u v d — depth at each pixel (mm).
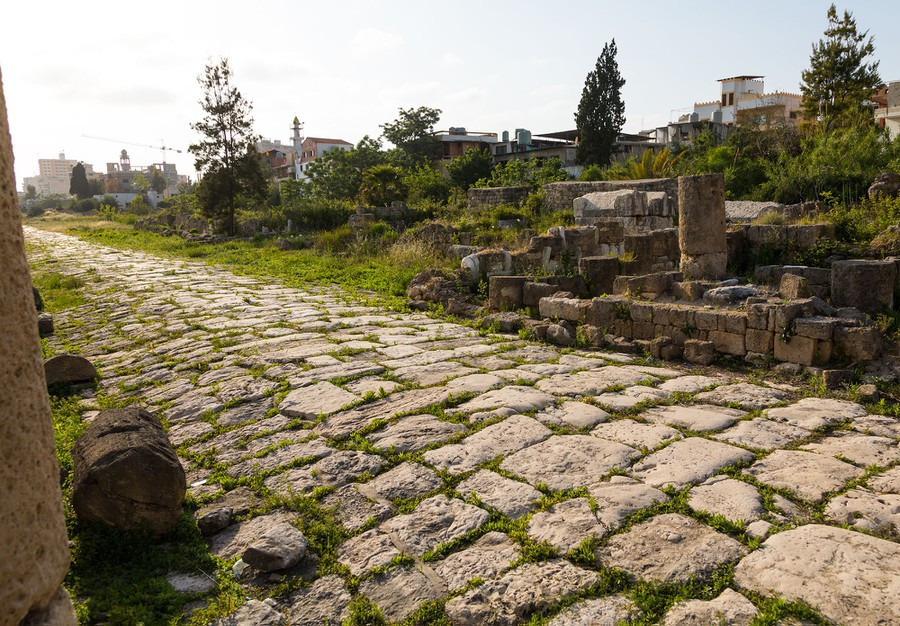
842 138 22969
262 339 9648
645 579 3486
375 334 9844
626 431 5480
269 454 5633
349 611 3549
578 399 6379
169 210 48844
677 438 5273
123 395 7781
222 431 6273
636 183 22016
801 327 7406
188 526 4504
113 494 4289
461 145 60875
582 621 3227
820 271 10320
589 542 3816
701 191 11305
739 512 4031
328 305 12828
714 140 34812
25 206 120375
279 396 6957
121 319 12406
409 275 15453
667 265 13273
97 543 4195
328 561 4039
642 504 4227
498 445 5316
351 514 4547
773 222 13883
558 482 4645
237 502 4914
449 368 7727
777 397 6379
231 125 33062
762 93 61344
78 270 20969
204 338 9969
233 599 3684
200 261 23297
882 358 7223
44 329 11875
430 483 4812
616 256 13633
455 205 30484
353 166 51125
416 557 3969
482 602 3490
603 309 9438
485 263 13711
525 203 25578
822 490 4242
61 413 7160
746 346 7957
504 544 3984
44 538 1764
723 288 9727
